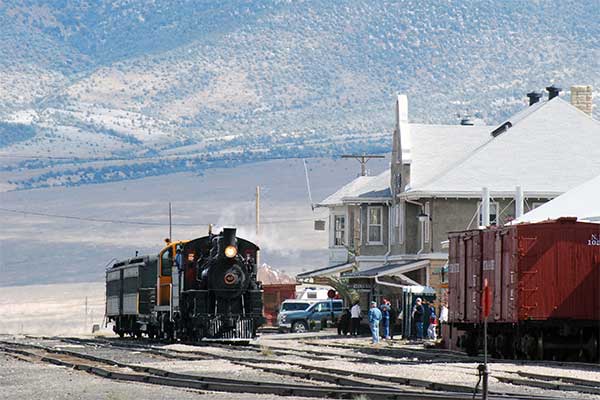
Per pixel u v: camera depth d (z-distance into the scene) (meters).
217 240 133.12
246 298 133.12
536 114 191.50
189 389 73.94
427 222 184.12
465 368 92.75
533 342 106.62
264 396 69.19
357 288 198.12
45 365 97.94
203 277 132.62
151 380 79.94
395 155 199.50
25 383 82.00
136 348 123.12
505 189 181.75
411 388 74.75
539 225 105.56
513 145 187.38
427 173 191.00
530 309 104.81
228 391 72.81
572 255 105.69
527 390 73.75
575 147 187.62
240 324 132.25
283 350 118.94
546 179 183.12
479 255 112.81
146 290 151.88
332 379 78.56
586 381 78.12
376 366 94.06
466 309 115.38
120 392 71.81
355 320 175.62
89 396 70.69
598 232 106.25
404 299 160.00
